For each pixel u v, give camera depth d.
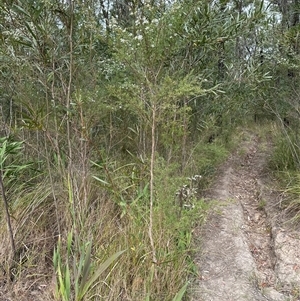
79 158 3.17
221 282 2.84
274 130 6.80
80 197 2.98
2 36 2.52
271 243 3.53
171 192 2.68
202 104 4.29
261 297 2.68
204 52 3.40
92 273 2.48
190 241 3.08
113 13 3.62
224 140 5.88
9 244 2.79
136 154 4.06
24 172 3.55
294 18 5.87
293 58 4.71
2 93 3.40
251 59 4.51
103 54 3.47
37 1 2.30
